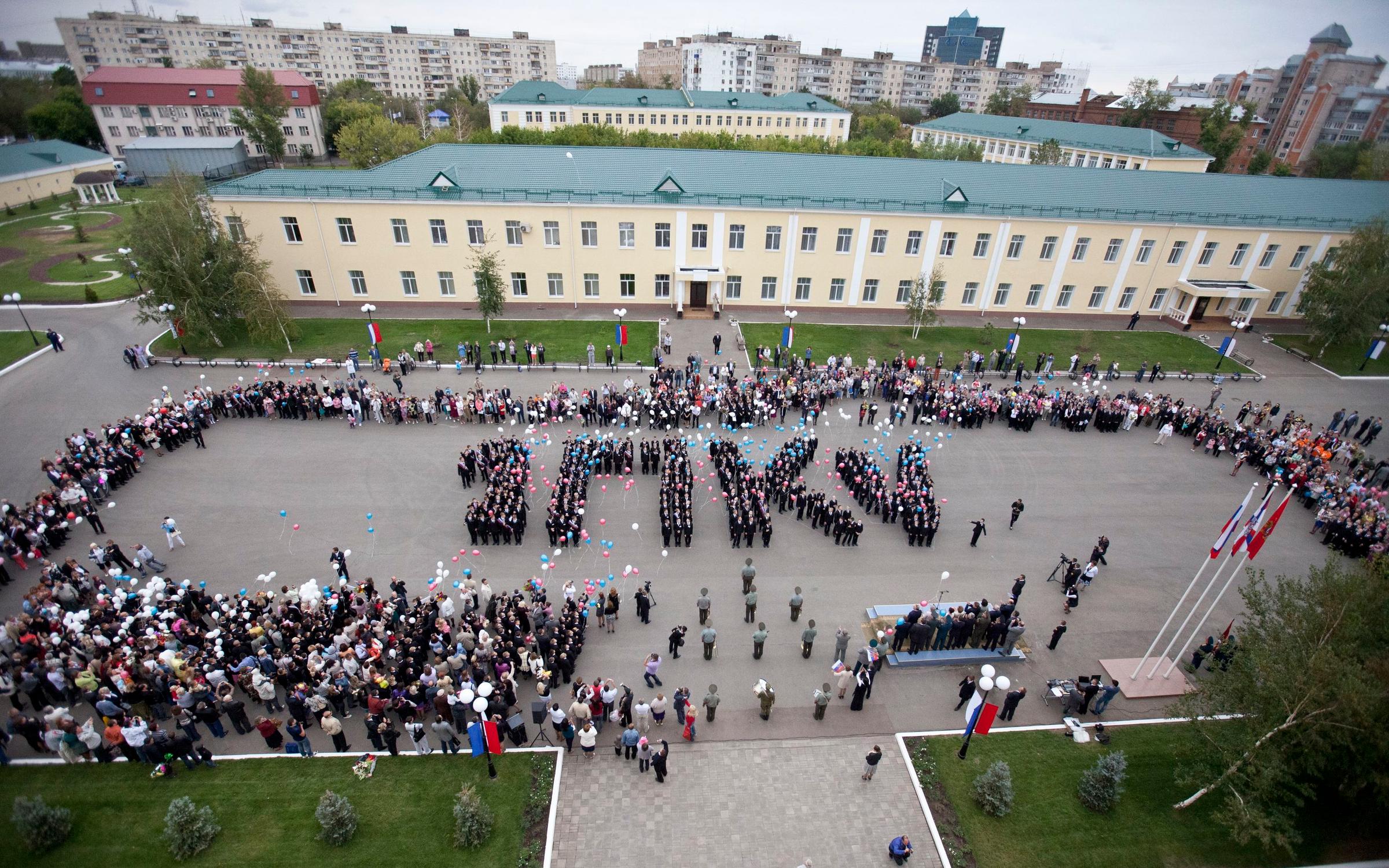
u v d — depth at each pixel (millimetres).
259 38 168375
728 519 29547
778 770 19328
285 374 40688
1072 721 20844
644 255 51438
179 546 26719
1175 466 35562
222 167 91750
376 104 135125
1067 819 18234
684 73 184125
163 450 32844
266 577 23156
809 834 17625
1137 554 28891
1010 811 18312
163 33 164875
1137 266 54375
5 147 78312
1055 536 29781
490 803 18031
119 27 162250
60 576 23031
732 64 174750
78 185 77375
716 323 51281
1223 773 17594
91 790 17828
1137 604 26188
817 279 53594
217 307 42031
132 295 47406
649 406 36938
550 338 47031
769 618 24531
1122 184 54969
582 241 50344
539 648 21594
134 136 102875
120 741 18500
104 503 29000
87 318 47219
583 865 16703
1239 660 17734
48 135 102438
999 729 20891
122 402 36781
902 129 140875
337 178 48188
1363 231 48406
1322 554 29375
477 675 20797
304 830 17141
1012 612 23391
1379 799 16516
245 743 19453
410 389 39531
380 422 36344
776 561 27391
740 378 42781
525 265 50781
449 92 152500
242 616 21312
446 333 47000
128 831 16891
